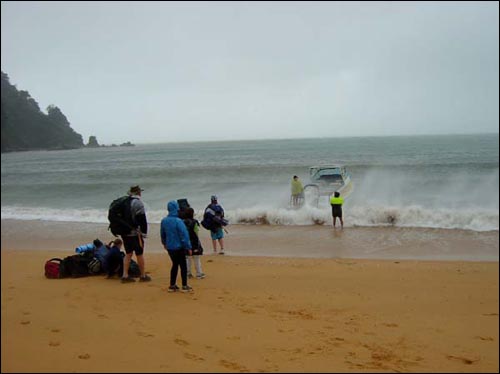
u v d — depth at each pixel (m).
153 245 11.52
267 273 9.29
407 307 7.01
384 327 6.02
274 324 5.92
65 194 24.53
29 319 5.84
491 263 10.35
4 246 12.95
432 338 5.62
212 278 8.78
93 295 7.14
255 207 17.14
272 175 24.81
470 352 5.16
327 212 15.98
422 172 27.11
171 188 22.66
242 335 5.40
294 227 15.37
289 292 7.79
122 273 8.48
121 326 5.58
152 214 15.75
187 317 6.07
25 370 4.09
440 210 16.14
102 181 28.62
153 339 5.11
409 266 10.05
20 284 7.95
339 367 4.50
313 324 6.02
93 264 8.55
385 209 16.17
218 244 12.86
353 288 8.15
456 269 9.75
